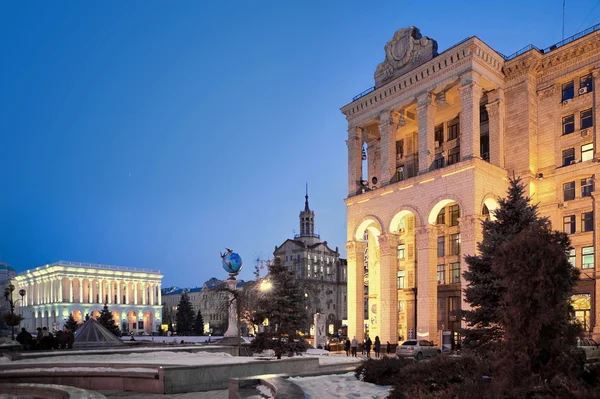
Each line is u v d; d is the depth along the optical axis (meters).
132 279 160.25
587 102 42.09
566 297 10.68
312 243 126.56
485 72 45.06
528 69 45.03
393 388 11.90
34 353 27.05
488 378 10.95
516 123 45.41
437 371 12.74
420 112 47.97
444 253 51.97
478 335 23.62
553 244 10.70
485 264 24.25
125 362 21.19
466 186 42.41
